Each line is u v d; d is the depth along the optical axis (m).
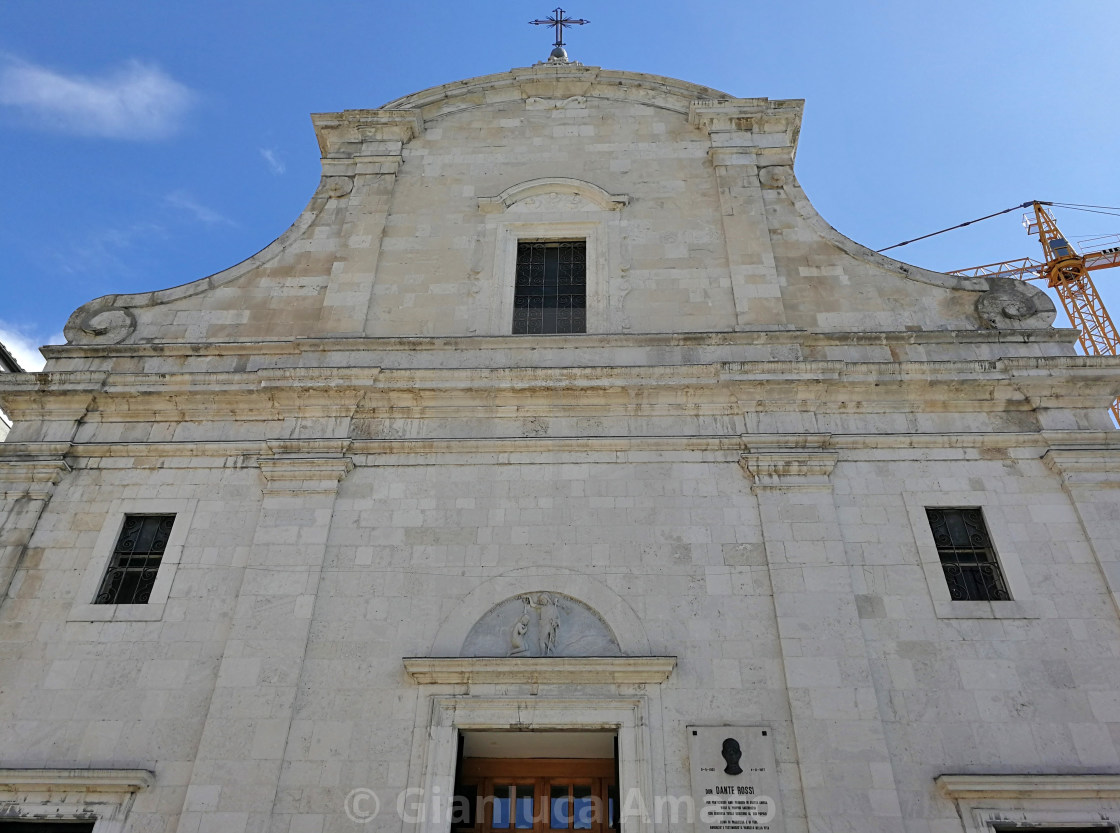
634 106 18.08
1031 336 14.25
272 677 11.29
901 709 10.89
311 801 10.41
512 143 17.64
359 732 10.89
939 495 12.69
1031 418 13.42
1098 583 11.75
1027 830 10.09
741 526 12.50
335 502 12.91
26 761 10.81
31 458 13.32
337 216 16.67
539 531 12.55
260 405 13.98
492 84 18.44
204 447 13.52
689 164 17.12
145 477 13.32
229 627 11.84
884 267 15.42
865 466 12.98
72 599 12.14
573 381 13.67
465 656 11.52
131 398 13.95
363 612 11.88
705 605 11.82
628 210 16.41
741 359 14.20
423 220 16.47
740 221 16.03
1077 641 11.30
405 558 12.38
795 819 10.16
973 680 11.07
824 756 10.47
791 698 10.91
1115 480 12.52
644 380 13.63
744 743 10.66
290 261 16.11
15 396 13.91
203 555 12.53
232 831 10.16
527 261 16.17
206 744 10.78
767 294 15.03
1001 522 12.41
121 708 11.22
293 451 13.37
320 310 15.42
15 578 12.31
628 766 10.61
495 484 13.03
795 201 16.39
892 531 12.38
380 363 14.43
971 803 10.16
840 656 11.21
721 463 13.11
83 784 10.53
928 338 14.29
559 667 11.19
